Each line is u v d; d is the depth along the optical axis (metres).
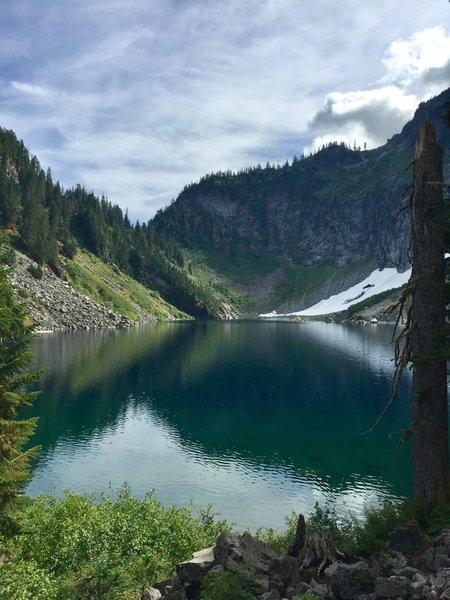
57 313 159.25
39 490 33.78
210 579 10.36
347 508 31.75
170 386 73.00
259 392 69.94
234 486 35.47
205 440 46.91
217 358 103.62
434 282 14.50
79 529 18.39
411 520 11.92
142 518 20.64
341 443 46.53
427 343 14.41
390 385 75.62
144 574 16.52
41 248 178.25
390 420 54.88
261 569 10.91
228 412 58.25
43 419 52.97
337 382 78.00
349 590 9.41
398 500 33.19
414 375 14.98
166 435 48.41
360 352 117.00
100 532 18.31
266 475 37.84
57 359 93.25
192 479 36.75
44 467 38.47
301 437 48.44
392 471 38.91
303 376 83.25
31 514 20.42
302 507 31.92
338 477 37.53
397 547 11.28
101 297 199.38
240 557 11.20
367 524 13.96
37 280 168.00
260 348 123.88
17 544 18.08
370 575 9.51
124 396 65.38
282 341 143.62
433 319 14.42
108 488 34.56
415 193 14.86
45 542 18.33
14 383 17.03
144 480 36.31
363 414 57.81
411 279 14.93
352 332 182.38
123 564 16.83
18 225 183.50
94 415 55.28
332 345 133.12
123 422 52.69
